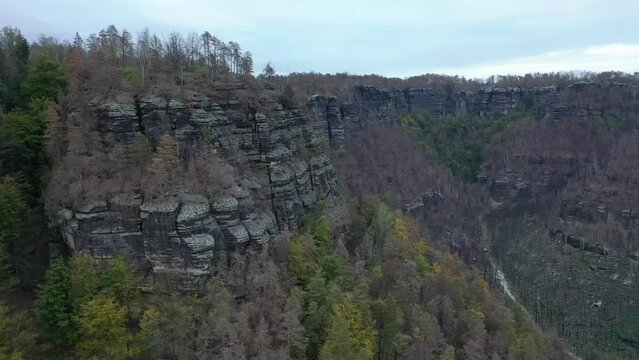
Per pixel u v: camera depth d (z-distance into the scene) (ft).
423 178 638.53
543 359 255.29
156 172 229.86
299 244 253.85
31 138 253.85
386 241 294.66
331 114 551.59
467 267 410.52
